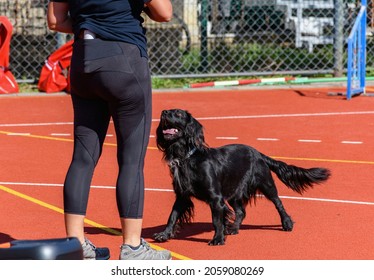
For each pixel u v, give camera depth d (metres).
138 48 7.22
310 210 10.20
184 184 8.74
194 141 8.64
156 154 13.86
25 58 23.50
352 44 20.09
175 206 8.98
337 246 8.63
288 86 22.50
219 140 15.17
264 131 16.16
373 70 24.39
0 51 21.14
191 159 8.69
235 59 24.62
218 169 8.88
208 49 24.44
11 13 23.50
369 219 9.74
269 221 9.78
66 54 21.36
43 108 19.17
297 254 8.35
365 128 16.41
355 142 14.96
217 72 24.33
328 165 12.96
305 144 14.79
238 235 9.17
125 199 7.36
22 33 23.56
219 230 8.81
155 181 11.83
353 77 20.64
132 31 7.20
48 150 14.32
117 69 7.09
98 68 7.07
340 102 19.75
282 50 24.80
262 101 20.05
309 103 19.64
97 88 7.18
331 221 9.66
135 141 7.38
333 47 23.62
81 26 7.10
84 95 7.38
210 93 21.58
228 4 24.67
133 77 7.18
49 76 21.36
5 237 8.97
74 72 7.24
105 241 8.83
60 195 11.02
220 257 8.27
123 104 7.25
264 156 9.66
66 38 23.27
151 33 23.91
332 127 16.55
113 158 13.57
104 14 7.11
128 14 7.20
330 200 10.68
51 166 12.98
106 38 7.10
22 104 19.78
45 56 23.58
